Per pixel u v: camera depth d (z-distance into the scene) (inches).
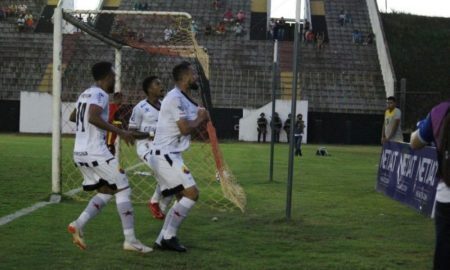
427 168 424.5
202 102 590.6
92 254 280.2
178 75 297.4
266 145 1440.7
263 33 1994.3
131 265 261.7
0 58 1813.5
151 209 374.9
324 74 1819.6
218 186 546.0
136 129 411.8
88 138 285.7
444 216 187.0
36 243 299.3
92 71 293.3
